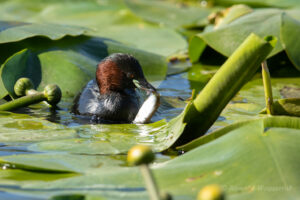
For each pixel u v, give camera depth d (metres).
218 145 6.98
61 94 11.23
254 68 7.71
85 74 12.95
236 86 7.89
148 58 14.85
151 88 11.59
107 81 11.79
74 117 11.07
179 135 8.02
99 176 6.48
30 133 9.13
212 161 6.59
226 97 7.98
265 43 7.43
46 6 23.84
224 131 7.74
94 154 7.90
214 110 8.10
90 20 20.84
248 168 6.20
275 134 6.83
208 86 8.02
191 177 6.27
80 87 12.55
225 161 6.50
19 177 6.91
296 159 6.19
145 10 21.42
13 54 12.80
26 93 11.37
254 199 5.55
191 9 22.72
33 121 10.00
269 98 9.47
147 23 20.53
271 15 15.40
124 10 22.31
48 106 11.70
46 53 13.02
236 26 15.03
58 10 22.59
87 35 14.92
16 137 8.86
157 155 8.05
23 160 7.40
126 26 19.67
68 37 14.23
